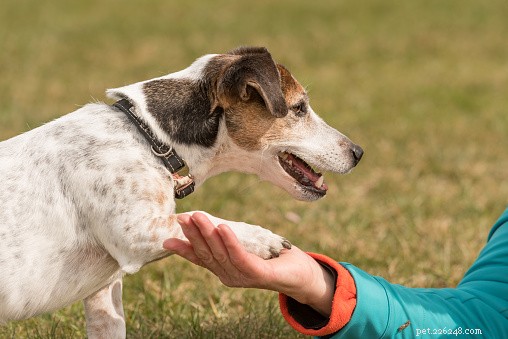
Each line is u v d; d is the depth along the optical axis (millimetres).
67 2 29297
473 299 5770
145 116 5656
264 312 6918
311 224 9164
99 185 5410
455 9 27328
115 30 24453
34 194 5473
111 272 5723
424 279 7680
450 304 5691
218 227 4641
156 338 6605
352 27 24797
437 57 20594
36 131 5738
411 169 11359
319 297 5164
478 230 8930
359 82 17766
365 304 5180
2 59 19922
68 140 5574
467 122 14055
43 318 6918
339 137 6309
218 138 5805
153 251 5270
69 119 5727
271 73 5547
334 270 5270
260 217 9336
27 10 27484
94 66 19516
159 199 5445
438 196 10211
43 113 14219
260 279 4836
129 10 27984
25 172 5527
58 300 5625
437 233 8836
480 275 6145
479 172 11266
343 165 6266
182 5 29094
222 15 27125
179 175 5742
